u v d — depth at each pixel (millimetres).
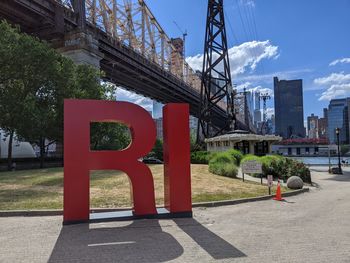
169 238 8148
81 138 9820
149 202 10352
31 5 37469
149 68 65875
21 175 21500
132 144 10250
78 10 44719
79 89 37031
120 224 9625
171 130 10664
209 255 6816
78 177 9727
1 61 28797
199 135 51031
